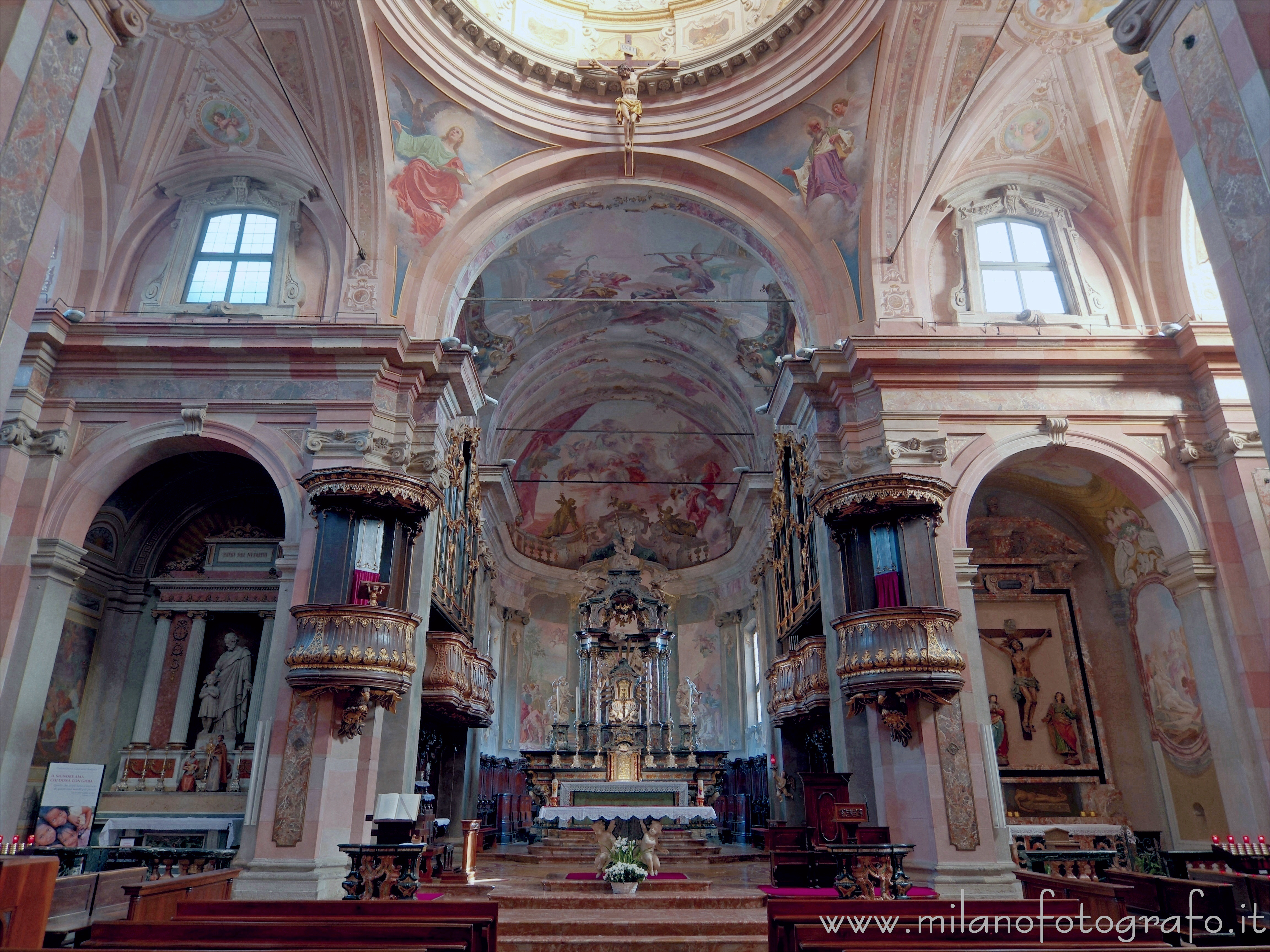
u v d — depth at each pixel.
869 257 14.13
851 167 14.28
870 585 11.96
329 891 10.57
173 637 14.51
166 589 14.73
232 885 8.85
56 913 7.33
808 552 14.84
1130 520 14.23
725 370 21.45
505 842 20.42
